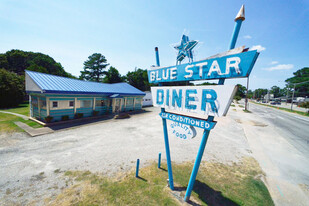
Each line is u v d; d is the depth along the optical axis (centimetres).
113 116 1650
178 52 439
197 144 883
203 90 337
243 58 267
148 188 454
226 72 294
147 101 2980
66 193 425
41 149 722
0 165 563
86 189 444
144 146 811
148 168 576
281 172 599
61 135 942
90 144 812
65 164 591
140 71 4872
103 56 5347
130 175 524
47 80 1290
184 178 518
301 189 489
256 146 899
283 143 977
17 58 5266
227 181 515
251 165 648
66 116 1293
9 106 2150
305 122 1906
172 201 402
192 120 374
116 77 4416
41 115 1258
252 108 3669
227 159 698
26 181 476
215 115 317
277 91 10931
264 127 1454
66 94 1266
